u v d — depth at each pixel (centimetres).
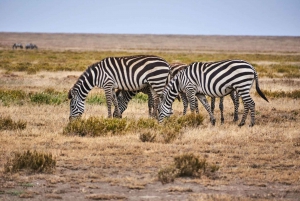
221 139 2689
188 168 1992
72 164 2138
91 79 3425
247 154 2375
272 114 3725
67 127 2856
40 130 2917
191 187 1856
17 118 3344
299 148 2512
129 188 1836
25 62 10162
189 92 3228
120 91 3703
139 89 3466
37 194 1755
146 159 2236
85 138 2708
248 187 1861
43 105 3962
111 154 2339
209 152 2420
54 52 17175
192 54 17550
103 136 2803
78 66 8844
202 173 2014
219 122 3419
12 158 2212
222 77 3112
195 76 3200
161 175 1930
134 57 3444
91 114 3659
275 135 2834
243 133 2864
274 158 2297
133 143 2558
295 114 3744
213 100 3544
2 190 1789
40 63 9762
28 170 2022
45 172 2016
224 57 14988
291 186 1880
